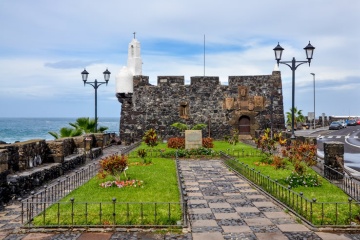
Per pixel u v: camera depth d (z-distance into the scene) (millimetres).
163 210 13141
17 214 13219
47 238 10766
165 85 45719
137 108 45688
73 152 27938
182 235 10922
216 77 45688
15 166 17797
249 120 45438
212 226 11750
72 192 16266
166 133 45406
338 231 11203
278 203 14336
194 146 34281
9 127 148625
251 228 11531
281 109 45250
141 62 49969
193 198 15547
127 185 17281
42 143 21453
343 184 17438
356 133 57719
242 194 16328
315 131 64625
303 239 10547
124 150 30766
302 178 17672
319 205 13664
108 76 36500
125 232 11219
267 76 45438
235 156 28344
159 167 23500
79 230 11328
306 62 25672
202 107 45531
